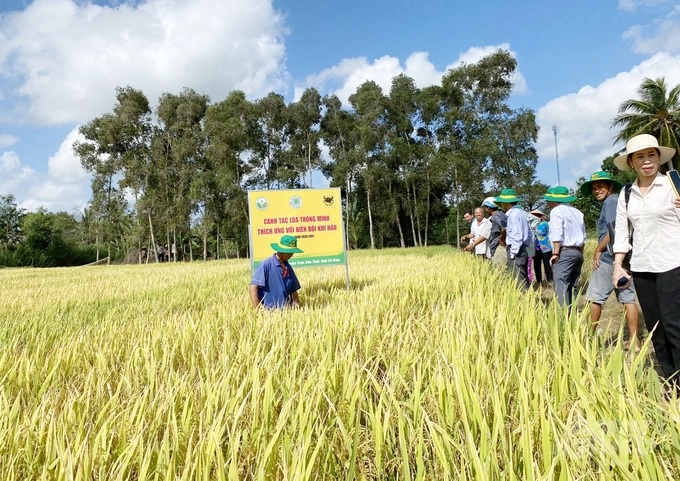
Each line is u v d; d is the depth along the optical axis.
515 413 2.22
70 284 12.91
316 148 55.53
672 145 34.56
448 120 47.59
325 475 1.87
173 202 52.12
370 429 2.26
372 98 49.62
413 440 2.05
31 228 59.53
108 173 51.94
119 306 7.73
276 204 8.00
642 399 2.23
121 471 1.75
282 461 1.89
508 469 1.68
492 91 47.19
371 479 1.97
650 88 35.03
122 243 67.12
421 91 49.28
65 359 3.58
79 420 2.31
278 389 2.67
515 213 8.08
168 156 53.53
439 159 45.97
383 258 17.27
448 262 11.75
